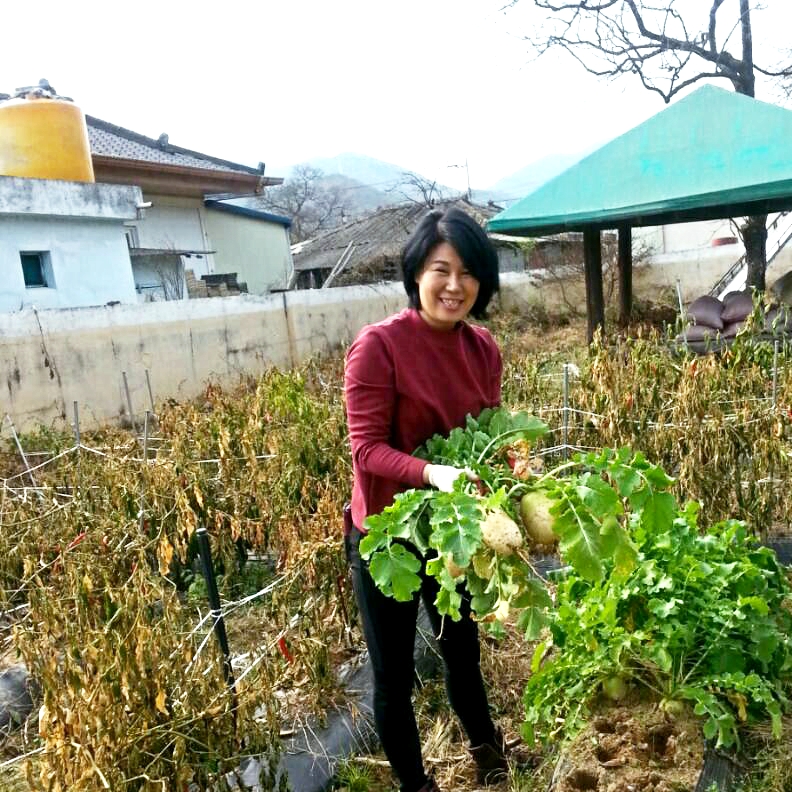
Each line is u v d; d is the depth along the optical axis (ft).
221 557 14.52
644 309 49.21
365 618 7.54
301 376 19.80
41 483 19.03
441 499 5.93
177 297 52.26
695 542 9.46
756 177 29.12
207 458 16.63
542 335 48.47
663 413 14.65
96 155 50.31
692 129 31.65
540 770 8.73
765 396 15.46
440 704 10.32
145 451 15.99
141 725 7.49
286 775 8.43
